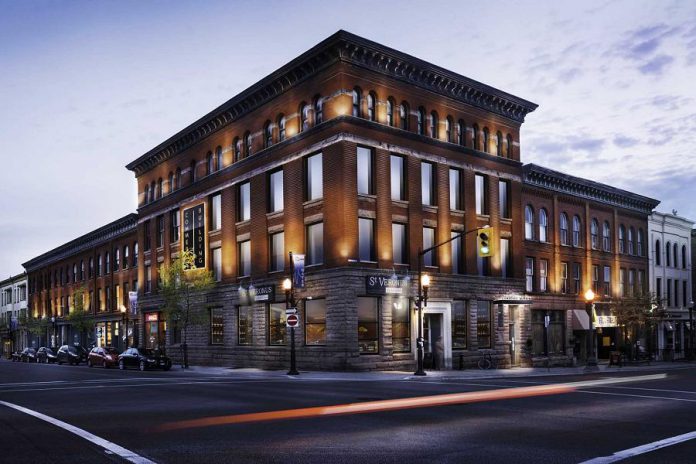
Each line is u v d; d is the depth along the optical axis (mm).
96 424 14430
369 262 35906
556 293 49969
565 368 42812
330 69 36656
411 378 30328
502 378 31094
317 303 37156
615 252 56781
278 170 40906
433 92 40656
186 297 44500
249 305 42969
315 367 36500
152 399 20062
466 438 12336
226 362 44625
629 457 10461
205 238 47500
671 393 21500
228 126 45938
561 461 10156
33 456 10734
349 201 35250
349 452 10922
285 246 39438
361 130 36219
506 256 44625
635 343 57844
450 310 39781
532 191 49344
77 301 71625
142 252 57969
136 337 59750
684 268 66438
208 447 11445
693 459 10305
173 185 53062
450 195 41250
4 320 109125
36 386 25938
